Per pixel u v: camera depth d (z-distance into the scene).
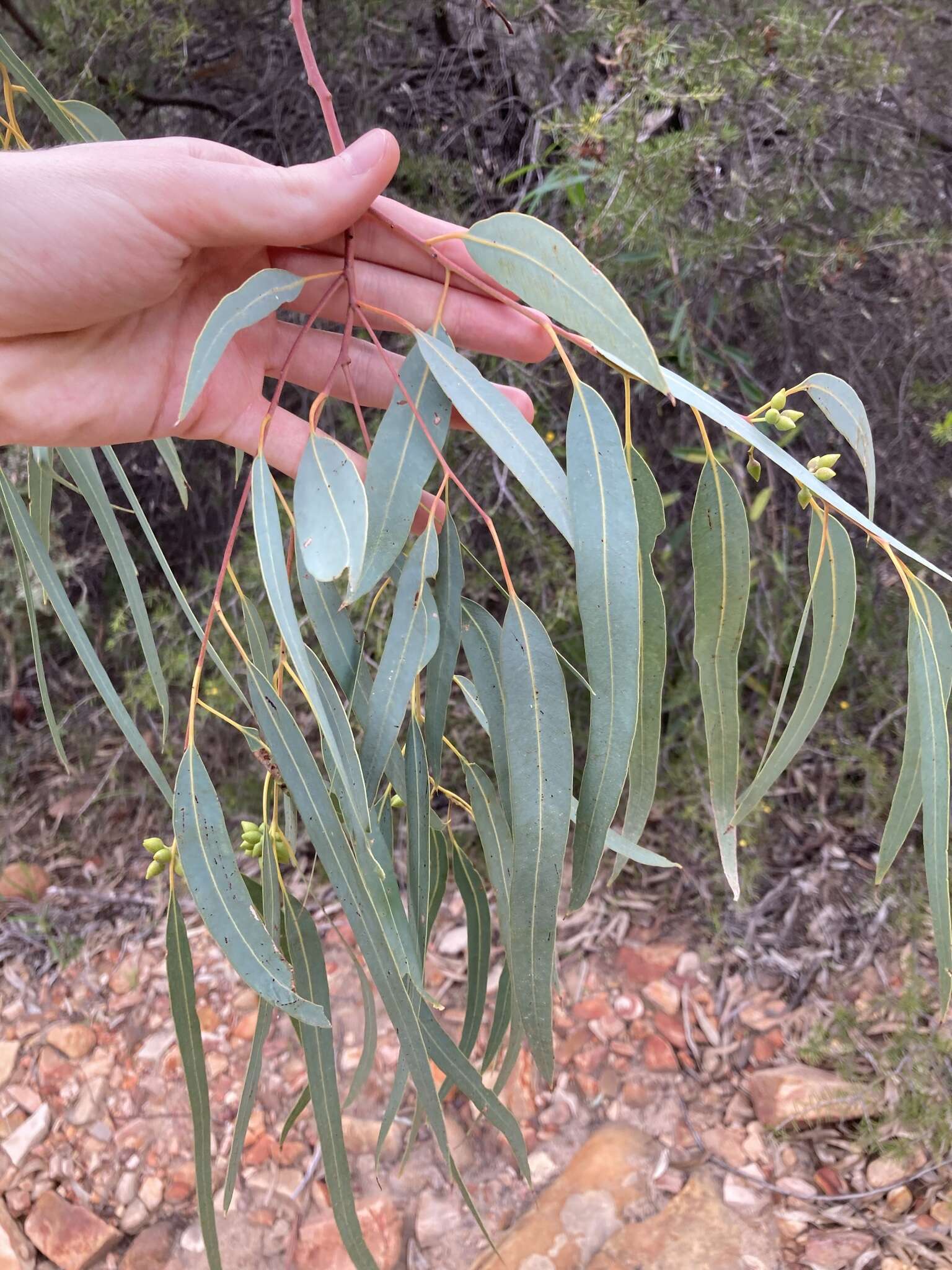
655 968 0.77
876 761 0.77
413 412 0.28
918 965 0.74
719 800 0.32
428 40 0.74
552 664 0.27
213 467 0.85
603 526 0.26
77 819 0.92
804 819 0.85
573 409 0.27
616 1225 0.61
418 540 0.29
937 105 0.71
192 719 0.28
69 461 0.39
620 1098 0.69
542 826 0.27
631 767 0.31
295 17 0.29
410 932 0.30
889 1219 0.60
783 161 0.63
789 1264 0.58
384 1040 0.73
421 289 0.39
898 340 0.74
